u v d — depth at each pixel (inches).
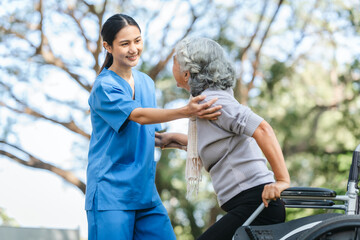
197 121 106.0
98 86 116.9
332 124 398.0
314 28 399.9
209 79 103.1
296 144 390.6
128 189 116.7
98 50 382.6
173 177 361.7
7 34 375.9
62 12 378.3
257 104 388.2
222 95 102.8
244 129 99.7
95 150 119.7
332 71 403.5
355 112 399.2
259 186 101.3
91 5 375.2
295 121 387.9
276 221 101.7
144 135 121.6
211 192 386.6
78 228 182.7
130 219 116.8
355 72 403.5
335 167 390.0
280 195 96.5
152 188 122.1
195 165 109.3
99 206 115.0
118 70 121.2
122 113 113.7
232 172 102.6
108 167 116.9
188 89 109.4
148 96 126.6
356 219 92.0
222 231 101.9
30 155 397.7
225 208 104.9
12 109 390.0
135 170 118.4
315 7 394.6
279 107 389.4
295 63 398.3
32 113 392.5
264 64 394.6
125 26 117.4
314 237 92.8
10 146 395.2
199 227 402.0
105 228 114.1
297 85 398.6
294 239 97.0
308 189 97.1
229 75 103.9
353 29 396.8
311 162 393.7
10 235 171.0
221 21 380.8
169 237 122.2
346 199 101.3
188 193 109.8
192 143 109.0
